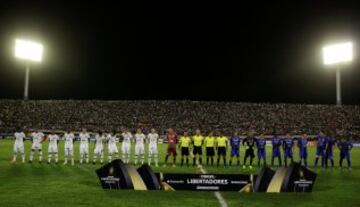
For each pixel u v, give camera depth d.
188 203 10.09
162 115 52.31
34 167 17.81
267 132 47.66
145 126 49.56
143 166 11.91
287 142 19.56
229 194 11.31
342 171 18.03
